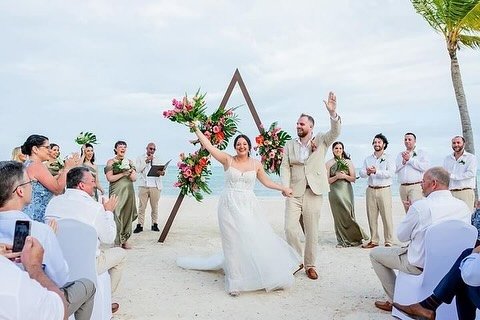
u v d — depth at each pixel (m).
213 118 6.73
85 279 3.34
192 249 7.85
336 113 5.66
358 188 32.94
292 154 6.08
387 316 4.62
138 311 4.82
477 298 3.26
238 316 4.68
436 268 3.95
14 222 2.62
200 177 7.65
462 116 14.02
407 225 4.16
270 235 5.59
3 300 2.05
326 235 9.41
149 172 9.43
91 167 7.75
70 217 3.90
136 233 9.52
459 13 12.88
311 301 5.14
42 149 4.66
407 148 8.03
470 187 8.07
